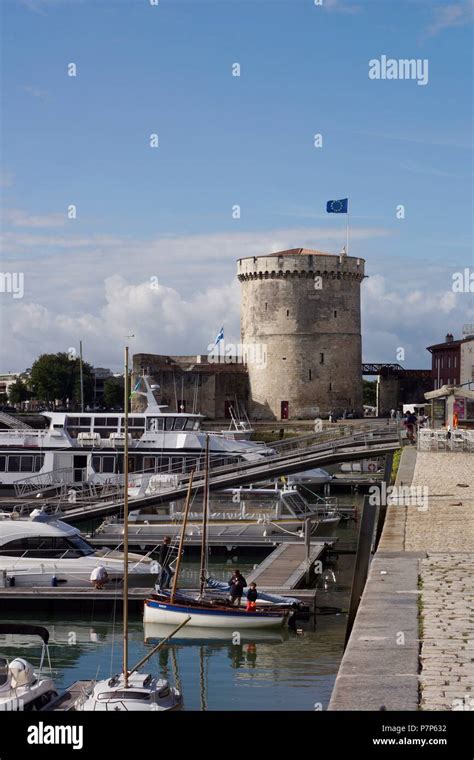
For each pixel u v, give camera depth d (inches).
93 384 6230.3
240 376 5157.5
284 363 5034.5
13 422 3777.1
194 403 4697.3
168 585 1492.4
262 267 5068.9
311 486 2999.5
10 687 878.4
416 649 617.0
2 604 1439.5
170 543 1711.4
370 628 667.4
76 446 2539.4
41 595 1435.8
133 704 883.4
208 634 1317.7
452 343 5191.9
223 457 2506.2
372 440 2425.0
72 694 931.3
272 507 2058.3
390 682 552.4
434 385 5295.3
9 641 1282.0
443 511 1283.2
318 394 5036.9
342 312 5093.5
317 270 5019.7
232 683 1108.5
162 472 2508.6
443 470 1804.9
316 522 2038.6
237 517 2058.3
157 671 1162.0
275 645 1282.0
